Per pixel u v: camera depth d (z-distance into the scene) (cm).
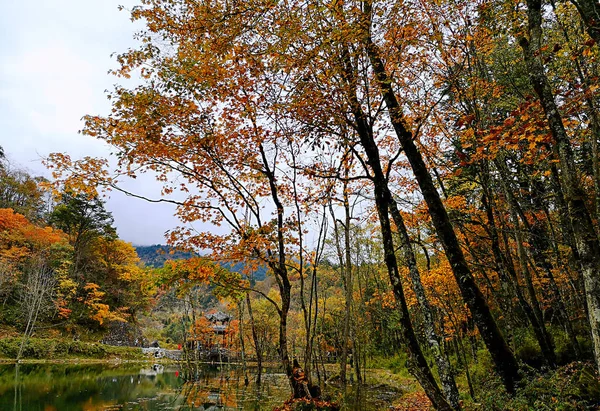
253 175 1300
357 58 738
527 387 725
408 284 1555
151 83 988
